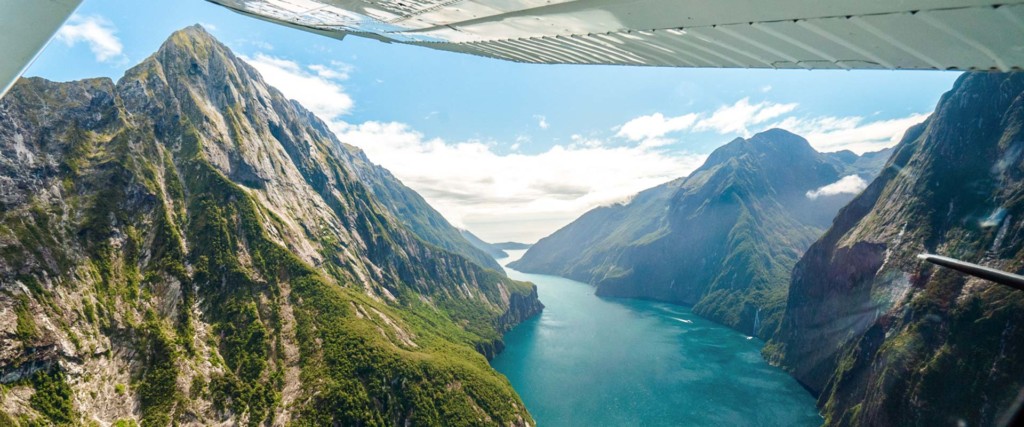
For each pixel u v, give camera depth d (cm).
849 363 16588
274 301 18362
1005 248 12825
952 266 409
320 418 13325
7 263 13675
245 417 13575
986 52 482
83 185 17725
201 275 18225
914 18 472
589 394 18362
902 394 12962
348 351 15638
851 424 14688
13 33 607
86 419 12338
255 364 15400
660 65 1086
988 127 16338
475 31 1254
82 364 13438
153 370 14200
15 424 11144
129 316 15525
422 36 1664
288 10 1639
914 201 17712
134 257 17512
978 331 11931
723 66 924
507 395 16050
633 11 755
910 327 14125
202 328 16612
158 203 19375
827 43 629
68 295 14562
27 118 17850
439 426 14062
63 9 637
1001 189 14525
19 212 15200
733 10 621
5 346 12194
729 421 15988
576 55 1273
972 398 11225
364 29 1845
